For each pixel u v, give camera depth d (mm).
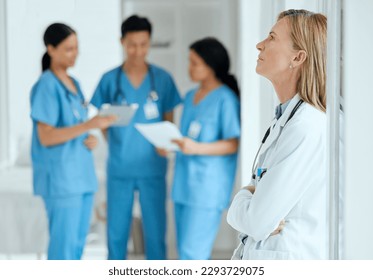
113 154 5559
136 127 5363
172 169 6832
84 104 5320
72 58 5062
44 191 5035
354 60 1858
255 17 4402
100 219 6367
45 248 5762
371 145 1878
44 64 5098
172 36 7133
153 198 5629
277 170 2176
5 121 6574
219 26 7066
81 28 6906
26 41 6461
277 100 2918
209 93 5293
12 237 5746
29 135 6637
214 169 5230
